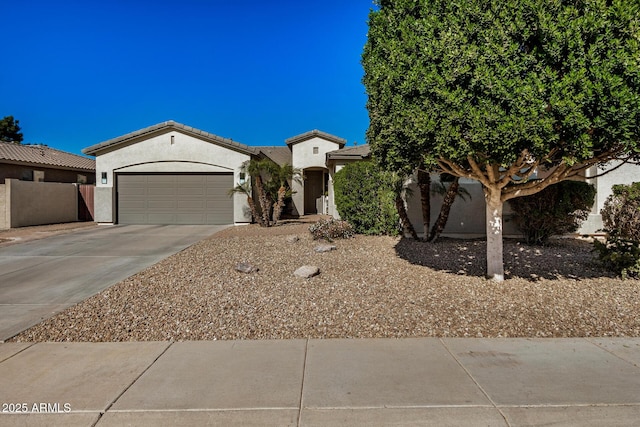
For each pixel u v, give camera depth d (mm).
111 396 3096
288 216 21875
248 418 2795
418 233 11820
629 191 7648
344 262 8078
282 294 5867
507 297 5625
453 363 3660
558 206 9336
